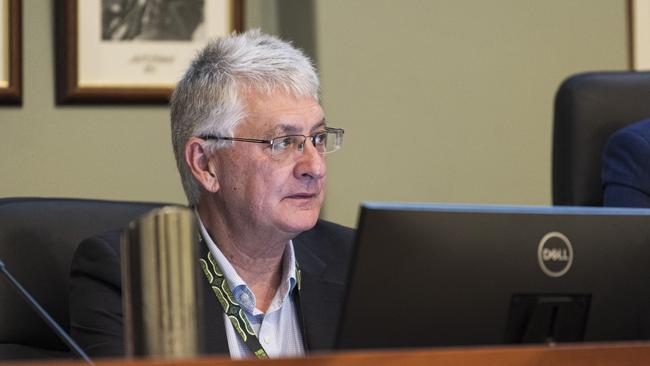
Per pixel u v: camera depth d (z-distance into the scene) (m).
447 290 3.52
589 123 6.96
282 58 5.06
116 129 8.56
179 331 2.95
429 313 3.51
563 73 9.55
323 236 5.51
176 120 5.21
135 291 2.96
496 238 3.57
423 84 9.27
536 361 3.04
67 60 8.36
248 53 5.06
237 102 4.99
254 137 4.98
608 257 3.72
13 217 5.62
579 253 3.68
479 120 9.38
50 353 5.57
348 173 9.13
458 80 9.34
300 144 5.00
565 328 3.71
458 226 3.52
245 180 5.00
